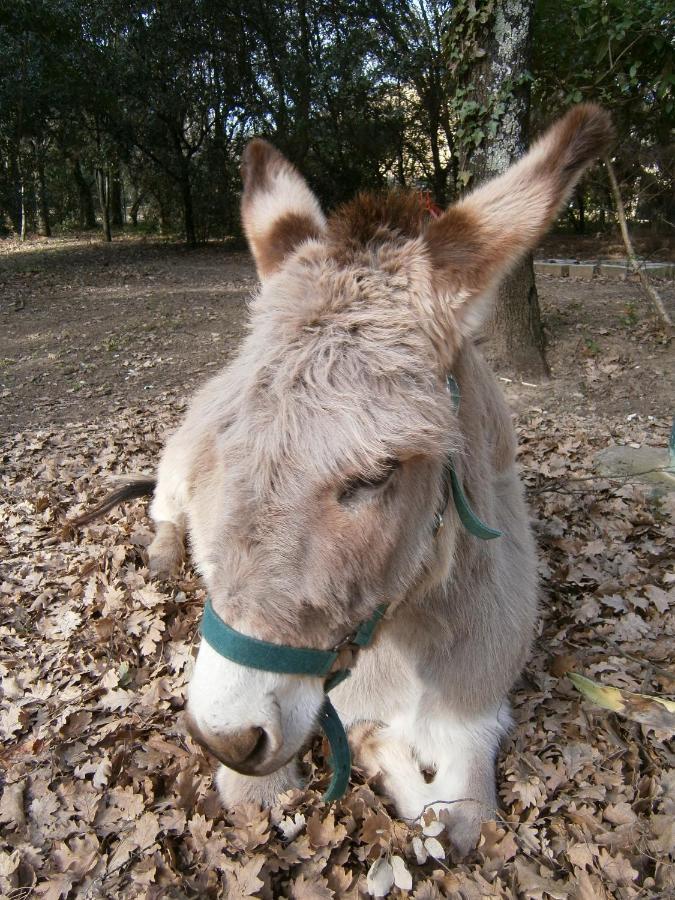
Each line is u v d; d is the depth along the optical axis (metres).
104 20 9.17
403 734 1.18
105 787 1.16
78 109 9.86
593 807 1.08
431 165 11.30
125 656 1.48
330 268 0.81
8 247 11.30
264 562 0.68
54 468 2.50
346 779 0.90
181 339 4.42
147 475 1.98
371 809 1.09
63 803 1.12
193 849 1.04
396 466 0.70
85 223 15.43
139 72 9.43
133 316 5.12
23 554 1.92
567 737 1.23
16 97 9.18
